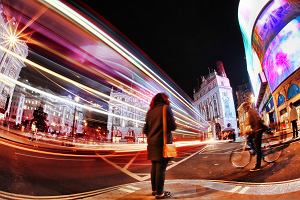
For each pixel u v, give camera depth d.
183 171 7.37
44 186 4.98
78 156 14.18
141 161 11.78
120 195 4.40
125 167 9.26
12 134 24.23
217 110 83.12
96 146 29.94
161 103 4.58
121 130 71.88
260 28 23.81
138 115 72.88
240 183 4.86
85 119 71.38
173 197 4.01
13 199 3.82
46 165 8.35
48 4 22.16
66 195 4.39
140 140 64.56
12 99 69.81
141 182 5.93
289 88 20.61
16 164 7.52
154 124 4.31
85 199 4.10
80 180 6.06
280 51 20.98
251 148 7.29
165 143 4.09
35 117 34.56
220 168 7.24
